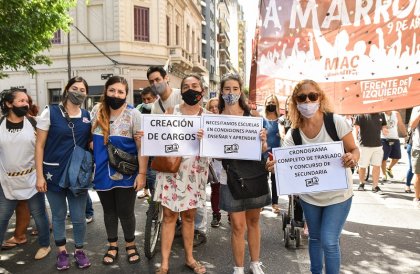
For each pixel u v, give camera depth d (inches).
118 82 152.7
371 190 309.9
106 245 185.9
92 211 227.3
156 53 1045.8
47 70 1029.2
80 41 1002.1
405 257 165.8
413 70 192.9
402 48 194.7
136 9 1013.8
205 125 140.0
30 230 210.1
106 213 164.4
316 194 119.2
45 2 415.2
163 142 142.5
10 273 152.9
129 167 156.3
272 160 123.2
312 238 123.6
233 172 136.3
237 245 141.0
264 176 139.6
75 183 148.6
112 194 162.2
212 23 2313.0
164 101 193.8
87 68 1005.8
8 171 155.9
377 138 298.0
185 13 1334.9
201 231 187.2
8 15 383.2
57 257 163.6
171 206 145.3
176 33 1238.9
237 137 139.2
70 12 993.5
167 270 148.1
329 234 114.5
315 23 211.0
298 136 123.2
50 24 422.3
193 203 148.4
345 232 200.4
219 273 152.6
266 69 222.1
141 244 187.5
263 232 204.5
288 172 119.9
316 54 211.3
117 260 166.4
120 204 160.7
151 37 1037.8
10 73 1056.2
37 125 150.9
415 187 256.8
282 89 218.1
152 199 172.4
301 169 119.1
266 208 258.7
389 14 196.5
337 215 116.6
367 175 361.7
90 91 1006.4
